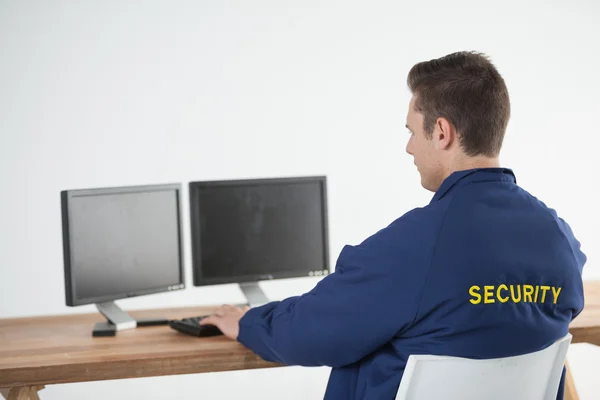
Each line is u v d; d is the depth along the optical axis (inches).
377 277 57.8
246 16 158.1
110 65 153.3
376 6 163.0
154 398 142.6
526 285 57.6
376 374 60.0
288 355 64.4
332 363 61.7
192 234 94.7
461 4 165.6
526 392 61.1
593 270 173.5
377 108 165.0
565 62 169.5
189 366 74.3
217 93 158.1
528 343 58.1
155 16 154.4
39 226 153.0
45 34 150.3
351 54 163.0
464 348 56.7
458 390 57.8
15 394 79.5
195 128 157.6
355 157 165.0
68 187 153.1
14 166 151.0
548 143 169.9
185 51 156.2
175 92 156.3
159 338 81.2
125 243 89.9
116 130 154.3
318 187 101.4
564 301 60.1
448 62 60.6
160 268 93.4
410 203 168.6
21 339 81.6
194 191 94.4
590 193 172.4
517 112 168.2
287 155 161.9
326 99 162.7
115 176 154.8
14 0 148.7
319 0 160.9
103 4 152.1
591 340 81.4
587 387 149.4
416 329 57.4
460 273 56.1
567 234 61.9
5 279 152.6
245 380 152.1
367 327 58.1
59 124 152.0
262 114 160.2
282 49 160.1
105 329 83.3
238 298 165.2
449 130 59.4
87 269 86.4
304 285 170.1
